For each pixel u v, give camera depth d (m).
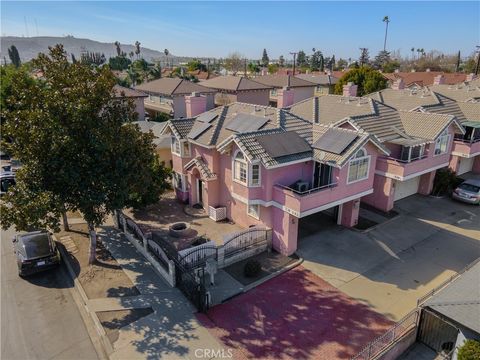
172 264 16.28
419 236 21.56
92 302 15.55
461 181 28.06
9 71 43.09
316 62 163.88
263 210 20.25
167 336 13.72
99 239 20.95
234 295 16.11
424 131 25.08
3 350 13.23
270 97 62.38
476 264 14.52
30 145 14.81
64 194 15.76
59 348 13.34
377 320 14.68
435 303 12.23
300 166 20.06
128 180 17.05
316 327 14.28
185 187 26.05
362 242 20.73
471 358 10.51
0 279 17.38
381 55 127.38
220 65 171.88
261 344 13.41
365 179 20.80
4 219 15.05
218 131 23.64
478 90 38.16
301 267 18.34
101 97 15.88
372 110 26.75
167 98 50.84
